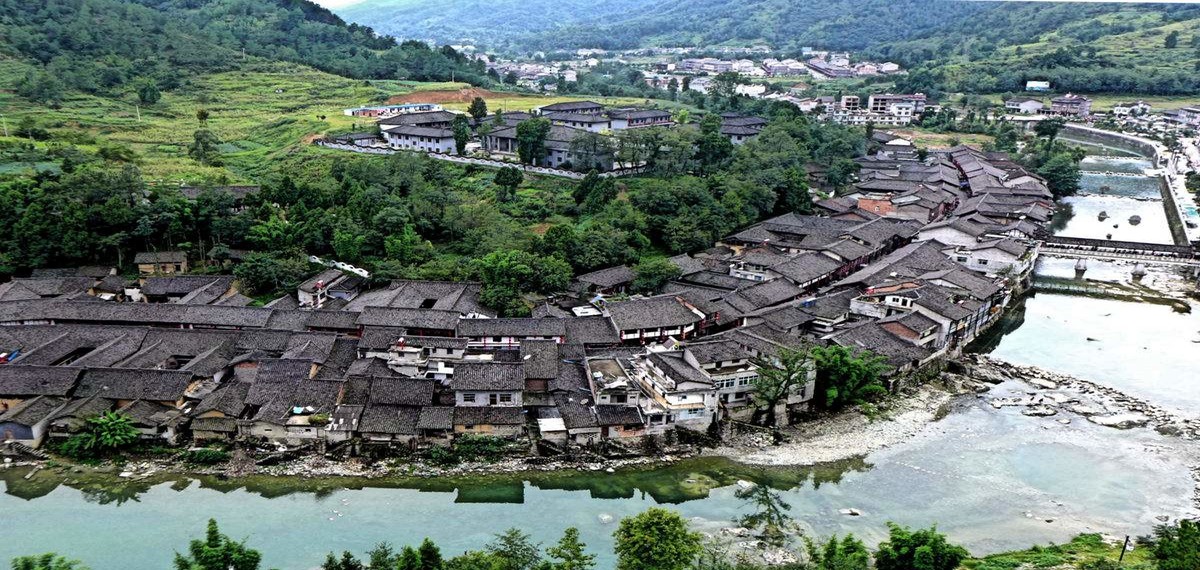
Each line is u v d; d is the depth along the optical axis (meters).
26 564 47.84
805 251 116.88
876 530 60.75
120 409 67.88
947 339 89.44
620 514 61.88
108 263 100.69
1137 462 70.94
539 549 56.72
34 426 64.88
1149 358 93.19
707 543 58.28
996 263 114.62
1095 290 117.50
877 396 80.81
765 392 73.81
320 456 66.00
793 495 65.12
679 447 70.06
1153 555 56.03
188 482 63.25
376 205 112.88
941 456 71.31
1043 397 82.75
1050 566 54.56
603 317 86.31
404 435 66.81
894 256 117.88
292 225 103.44
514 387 69.88
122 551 55.59
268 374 71.31
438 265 101.88
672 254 118.06
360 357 77.69
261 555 55.03
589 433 68.81
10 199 99.06
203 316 84.44
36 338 79.12
